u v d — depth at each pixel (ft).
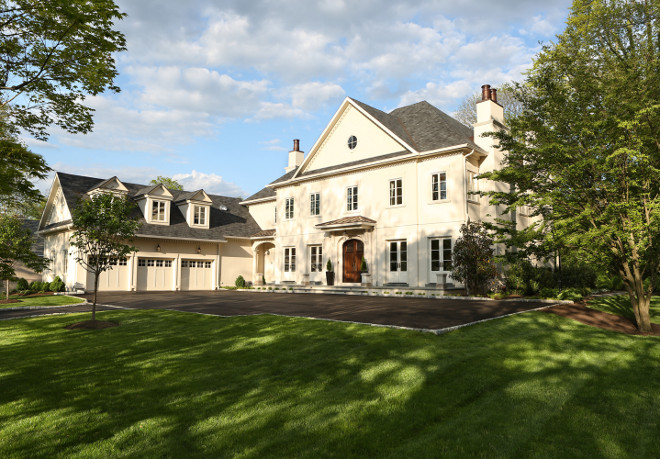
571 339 32.09
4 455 14.61
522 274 61.82
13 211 71.26
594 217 36.32
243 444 15.53
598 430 17.04
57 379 22.71
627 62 37.32
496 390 21.29
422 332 31.55
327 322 35.99
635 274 37.27
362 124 80.74
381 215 75.51
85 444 15.47
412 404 19.36
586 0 55.67
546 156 36.99
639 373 24.39
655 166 34.42
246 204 114.42
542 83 38.75
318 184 86.94
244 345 29.27
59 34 24.90
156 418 17.76
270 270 104.94
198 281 95.45
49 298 66.28
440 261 67.92
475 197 69.05
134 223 41.70
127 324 39.09
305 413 18.35
